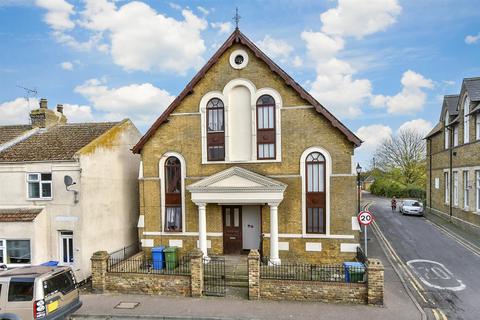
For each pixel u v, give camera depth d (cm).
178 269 1496
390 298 1138
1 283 898
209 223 1596
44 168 1492
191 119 1620
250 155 1571
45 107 1919
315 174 1513
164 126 1648
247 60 1559
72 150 1541
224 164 1582
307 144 1509
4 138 1767
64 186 1473
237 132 1590
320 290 1112
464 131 2202
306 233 1504
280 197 1441
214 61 1566
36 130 1839
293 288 1127
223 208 1614
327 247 1481
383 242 1930
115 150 1750
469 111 2103
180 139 1631
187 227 1617
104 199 1631
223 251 1597
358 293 1092
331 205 1483
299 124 1518
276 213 1459
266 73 1545
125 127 1866
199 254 1189
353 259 1454
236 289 1236
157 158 1655
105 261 1271
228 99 1576
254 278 1142
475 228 2022
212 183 1504
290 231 1517
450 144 2464
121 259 1553
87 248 1481
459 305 1091
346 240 1465
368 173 6681
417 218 2756
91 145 1541
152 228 1653
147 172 1666
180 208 1638
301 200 1511
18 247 1452
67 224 1465
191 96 1620
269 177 1539
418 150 4909
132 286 1238
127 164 1875
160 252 1526
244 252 1594
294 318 1000
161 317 1037
